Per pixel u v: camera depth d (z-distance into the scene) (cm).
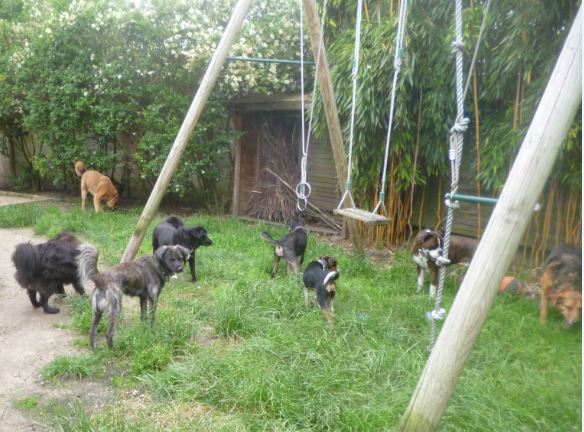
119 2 966
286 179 993
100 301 394
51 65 998
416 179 754
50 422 299
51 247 480
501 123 629
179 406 319
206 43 901
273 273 600
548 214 639
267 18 983
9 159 1353
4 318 470
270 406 311
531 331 446
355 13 744
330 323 433
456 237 551
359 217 440
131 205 1112
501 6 576
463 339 237
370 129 709
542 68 568
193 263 581
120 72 946
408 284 584
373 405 312
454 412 296
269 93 978
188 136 541
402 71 653
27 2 1238
